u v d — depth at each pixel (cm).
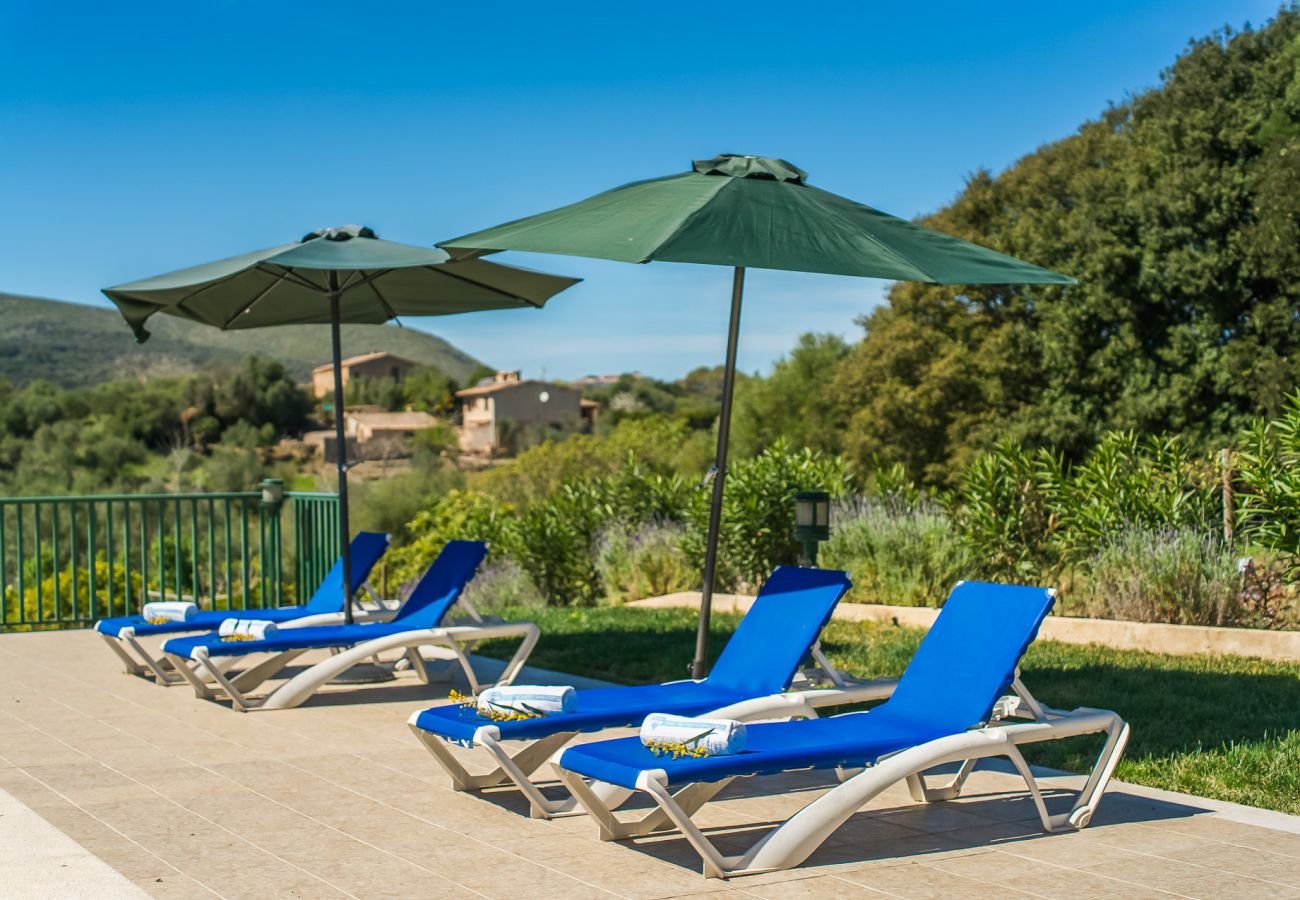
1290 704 645
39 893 358
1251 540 940
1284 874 384
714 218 534
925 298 3006
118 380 5572
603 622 1055
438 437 5222
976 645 468
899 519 1127
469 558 752
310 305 864
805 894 364
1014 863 397
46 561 1494
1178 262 2502
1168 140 2570
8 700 693
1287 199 2314
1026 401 2886
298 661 847
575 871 387
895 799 485
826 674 558
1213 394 2536
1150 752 548
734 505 1178
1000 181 3078
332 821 444
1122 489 1005
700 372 8556
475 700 500
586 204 590
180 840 417
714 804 481
